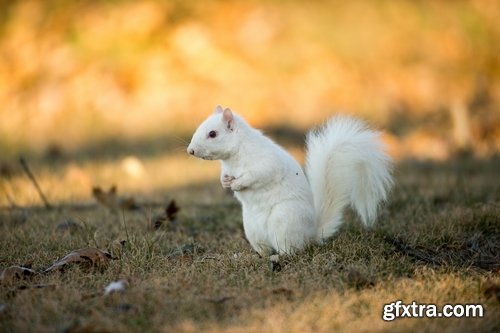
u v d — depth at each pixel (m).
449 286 6.32
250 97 18.80
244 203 7.79
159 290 6.15
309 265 6.86
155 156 15.73
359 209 8.14
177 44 19.98
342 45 21.42
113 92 18.84
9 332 5.41
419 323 5.60
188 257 7.49
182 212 10.16
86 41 20.14
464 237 8.19
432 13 23.30
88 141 17.44
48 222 9.44
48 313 5.67
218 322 5.51
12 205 10.48
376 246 7.61
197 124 17.88
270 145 7.82
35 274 6.86
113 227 9.08
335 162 8.16
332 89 19.73
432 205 10.02
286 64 20.23
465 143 16.44
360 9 22.86
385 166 8.13
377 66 20.97
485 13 23.61
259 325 5.41
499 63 22.16
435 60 21.67
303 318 5.53
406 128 18.23
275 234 7.52
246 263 7.14
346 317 5.64
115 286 6.19
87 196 11.71
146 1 21.25
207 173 13.73
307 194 7.72
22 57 20.27
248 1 21.91
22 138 17.78
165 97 18.72
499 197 10.27
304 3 22.62
